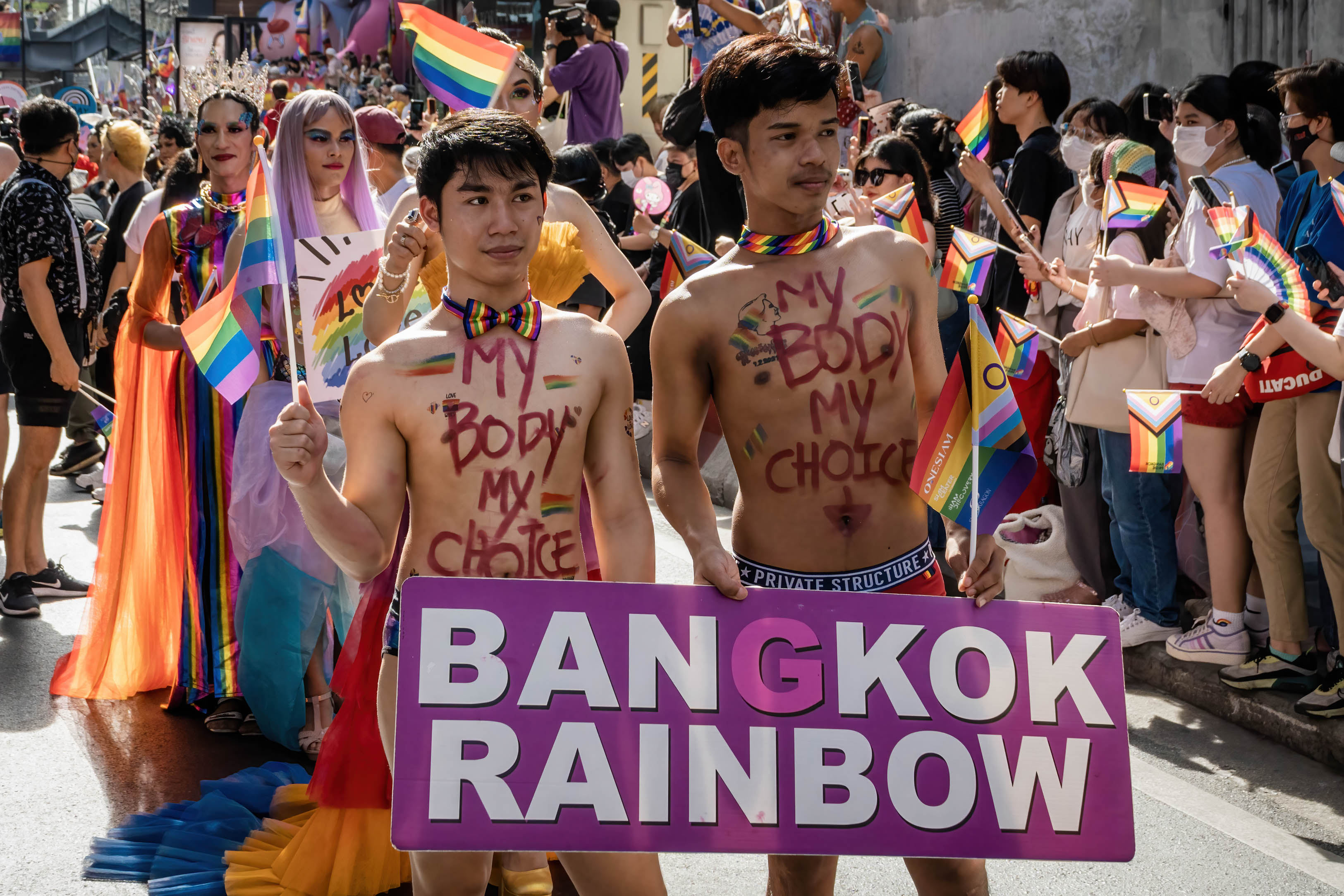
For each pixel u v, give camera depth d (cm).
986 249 277
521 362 252
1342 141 430
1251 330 453
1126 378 496
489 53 352
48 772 418
